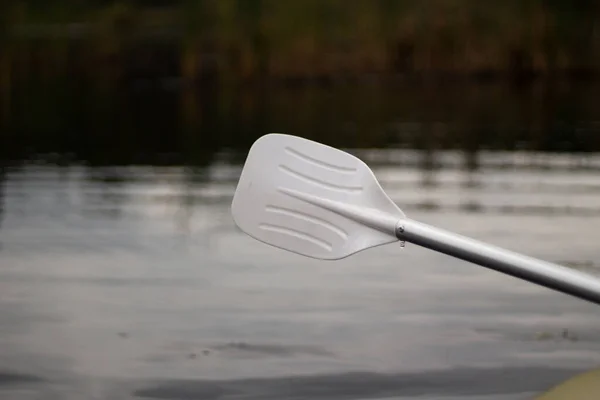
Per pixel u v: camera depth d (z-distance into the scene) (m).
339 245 1.94
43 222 4.28
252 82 11.65
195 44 11.77
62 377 2.43
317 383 2.38
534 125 7.58
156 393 2.33
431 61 11.42
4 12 12.35
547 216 4.23
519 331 2.77
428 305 3.03
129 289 3.23
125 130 7.75
